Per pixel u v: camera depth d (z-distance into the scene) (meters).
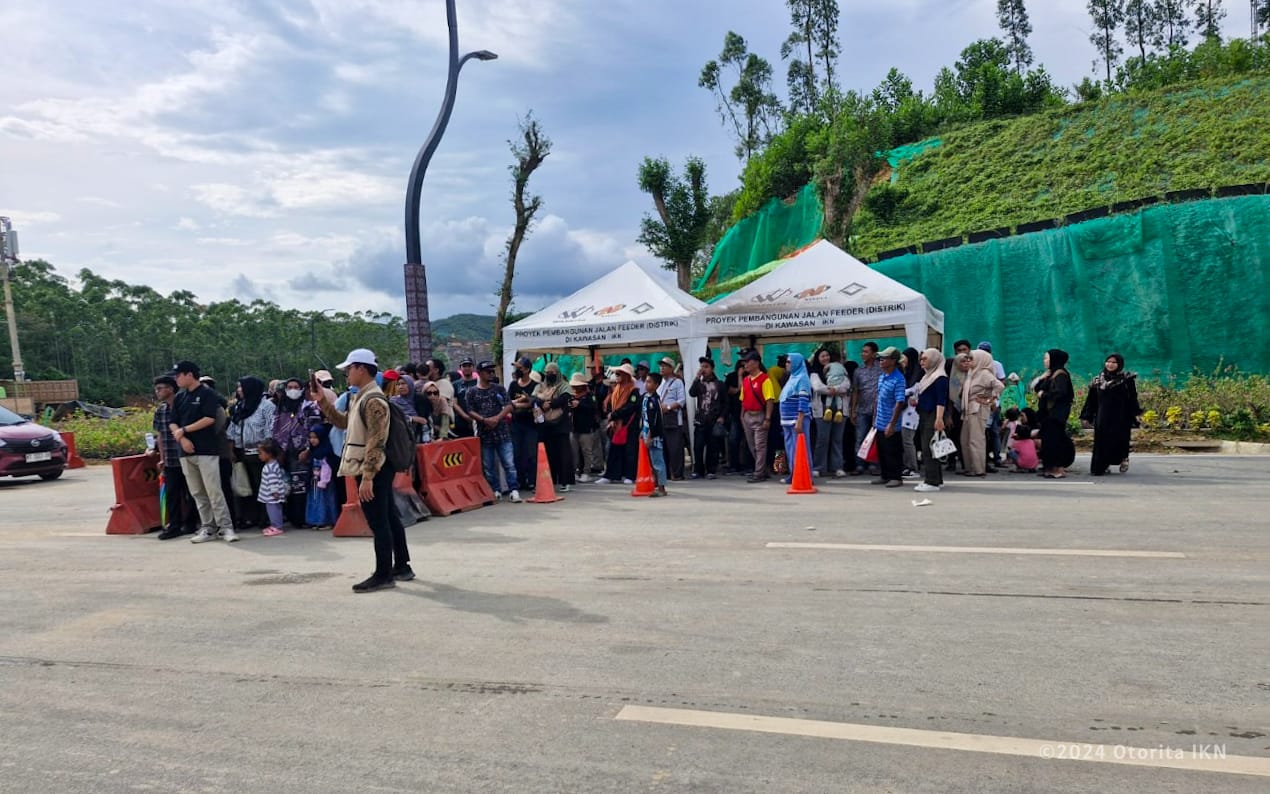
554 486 12.27
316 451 9.19
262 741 3.67
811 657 4.43
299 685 4.34
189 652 4.98
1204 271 18.64
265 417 9.28
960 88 42.94
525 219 23.02
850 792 3.01
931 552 6.82
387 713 3.91
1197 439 14.52
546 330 14.32
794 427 11.03
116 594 6.59
